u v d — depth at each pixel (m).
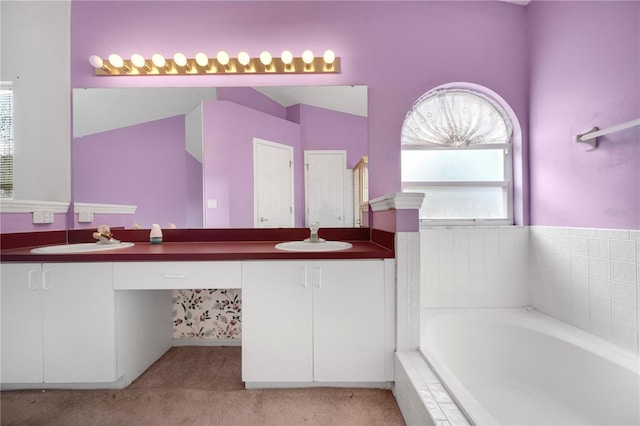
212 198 2.05
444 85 2.10
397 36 2.08
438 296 2.10
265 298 1.51
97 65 1.97
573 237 1.74
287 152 2.07
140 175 2.04
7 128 2.00
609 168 1.52
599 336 1.58
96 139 2.04
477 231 2.10
